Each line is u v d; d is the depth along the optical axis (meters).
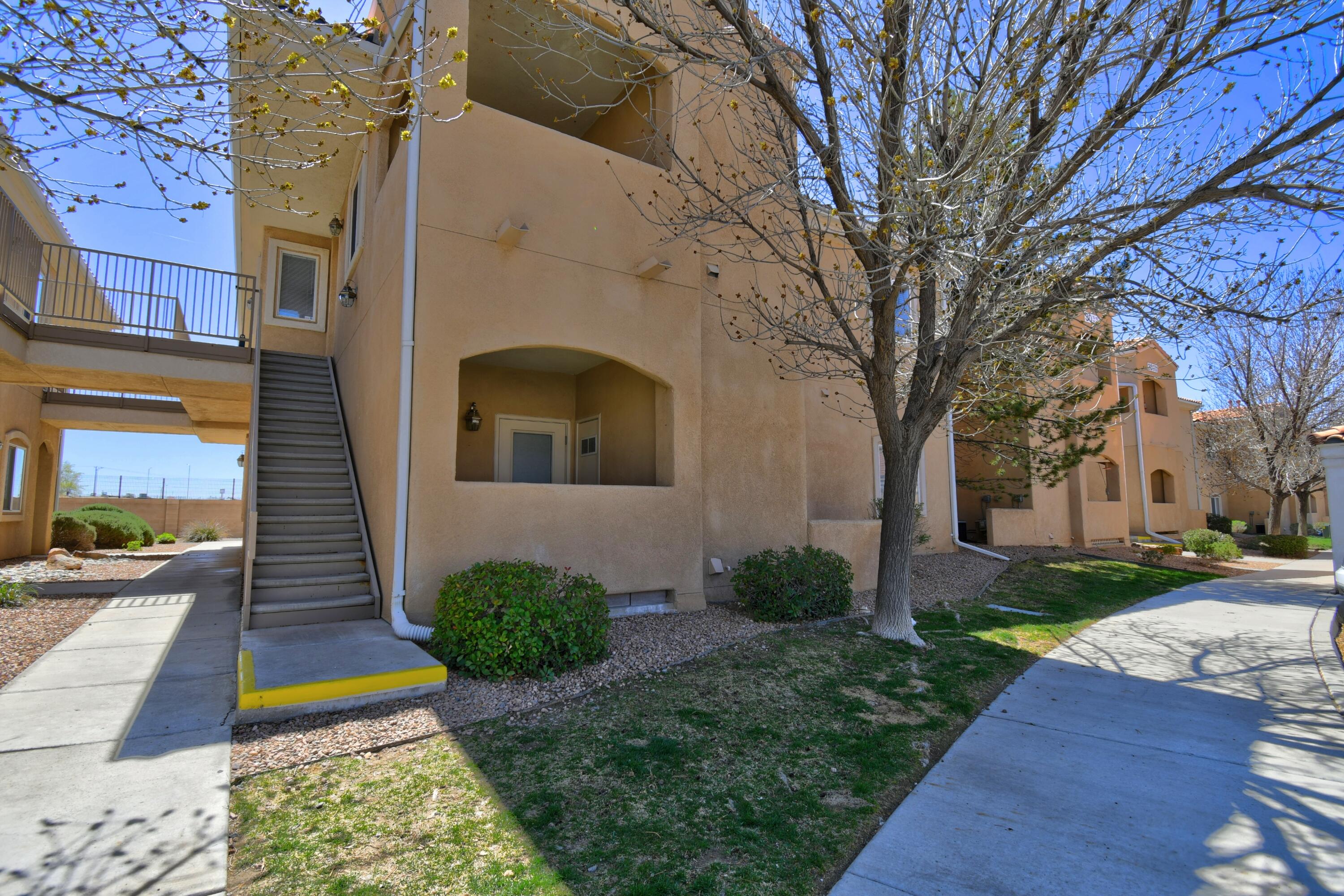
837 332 9.36
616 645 6.72
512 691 5.35
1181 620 9.13
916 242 6.16
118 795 3.60
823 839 3.39
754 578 8.27
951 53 6.01
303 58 4.41
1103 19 5.68
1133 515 21.73
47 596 9.35
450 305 7.10
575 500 7.66
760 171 7.96
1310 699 5.72
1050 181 6.50
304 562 7.62
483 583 5.98
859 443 13.16
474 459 10.27
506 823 3.44
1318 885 3.03
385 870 3.03
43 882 2.84
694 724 4.81
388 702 5.04
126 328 11.86
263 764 4.02
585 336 7.98
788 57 6.91
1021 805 3.80
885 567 7.51
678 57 6.66
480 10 8.47
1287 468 19.48
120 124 4.08
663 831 3.41
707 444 9.34
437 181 7.16
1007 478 15.91
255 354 9.83
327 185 11.36
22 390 13.45
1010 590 10.89
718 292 9.73
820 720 4.99
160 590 10.12
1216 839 3.44
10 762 3.95
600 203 8.29
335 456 9.80
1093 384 14.55
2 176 10.77
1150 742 4.74
